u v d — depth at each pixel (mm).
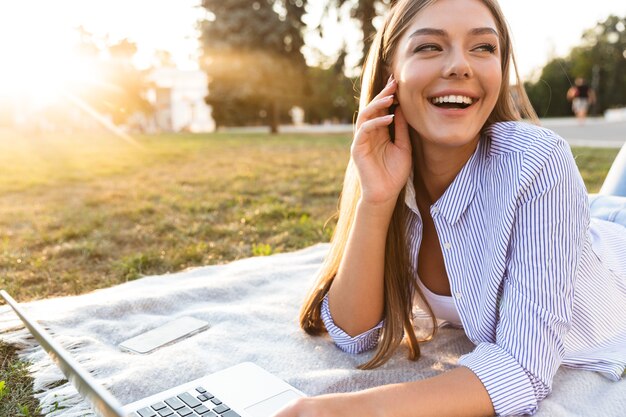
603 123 20266
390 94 1631
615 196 2535
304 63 21359
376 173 1669
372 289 1812
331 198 5762
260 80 20812
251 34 20672
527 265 1465
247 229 4375
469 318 1680
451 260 1679
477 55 1487
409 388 1303
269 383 1586
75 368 1189
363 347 1936
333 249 1975
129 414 1405
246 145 13062
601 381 1682
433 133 1522
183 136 18438
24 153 11914
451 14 1476
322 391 1686
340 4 16703
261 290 2643
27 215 5117
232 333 2125
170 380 1768
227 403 1471
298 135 18094
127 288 2740
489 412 1345
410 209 1785
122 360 1898
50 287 3061
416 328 2172
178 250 3758
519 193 1479
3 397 1735
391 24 1627
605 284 1790
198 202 5523
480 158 1636
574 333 1717
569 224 1472
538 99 33250
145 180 7410
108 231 4352
